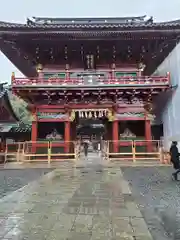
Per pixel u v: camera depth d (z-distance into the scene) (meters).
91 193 8.52
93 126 50.28
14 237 4.50
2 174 14.38
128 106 24.52
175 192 8.70
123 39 22.56
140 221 5.42
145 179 11.95
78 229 4.91
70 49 24.05
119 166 18.14
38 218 5.66
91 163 20.30
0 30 21.39
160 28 21.45
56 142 23.58
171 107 24.95
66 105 24.20
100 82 23.62
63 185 10.27
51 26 21.38
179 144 20.27
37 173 14.73
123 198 7.71
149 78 23.53
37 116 24.45
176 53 24.02
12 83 22.86
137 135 25.97
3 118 30.25
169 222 5.36
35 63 26.00
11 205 6.87
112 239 4.39
